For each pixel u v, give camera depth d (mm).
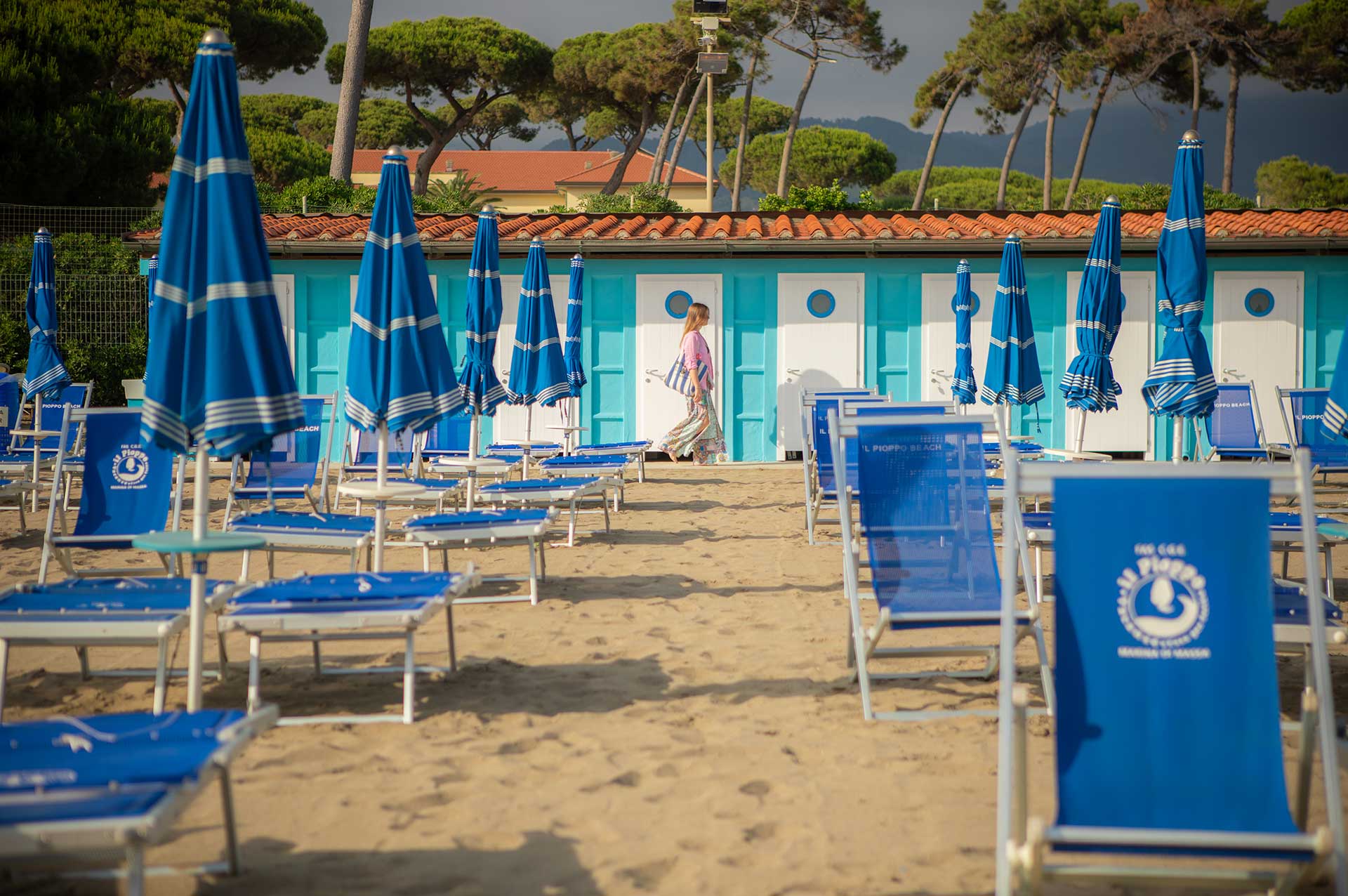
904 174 63438
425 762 3945
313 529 6059
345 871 3078
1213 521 2814
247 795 3645
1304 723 2967
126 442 6090
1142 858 3152
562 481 8797
